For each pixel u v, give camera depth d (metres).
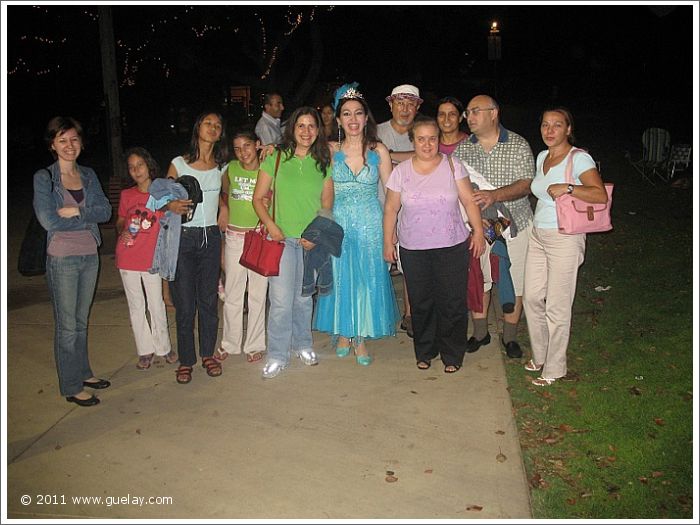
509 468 3.98
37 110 24.53
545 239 4.87
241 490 3.83
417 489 3.80
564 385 5.02
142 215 5.22
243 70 26.88
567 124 4.70
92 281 4.80
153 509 3.68
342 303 5.41
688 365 5.16
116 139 11.52
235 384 5.21
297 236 5.23
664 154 13.93
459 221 5.16
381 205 5.96
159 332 5.49
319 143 5.13
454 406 4.76
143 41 19.33
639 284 7.16
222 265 6.45
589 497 3.69
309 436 4.40
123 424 4.61
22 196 15.62
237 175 5.36
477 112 5.32
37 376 5.42
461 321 5.26
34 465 4.13
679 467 3.92
